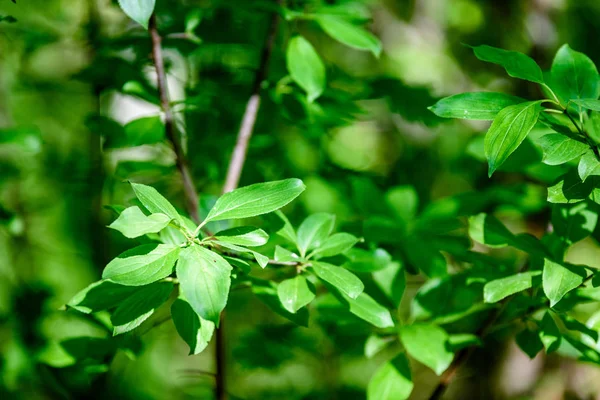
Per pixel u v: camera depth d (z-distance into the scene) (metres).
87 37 1.53
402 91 1.36
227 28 1.35
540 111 1.02
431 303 1.16
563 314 1.09
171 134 1.19
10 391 1.37
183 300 1.03
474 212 1.26
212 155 1.34
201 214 1.17
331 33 1.19
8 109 1.73
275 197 1.00
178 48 1.30
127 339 1.15
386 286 1.16
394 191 1.25
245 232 1.01
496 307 1.16
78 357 1.17
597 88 1.07
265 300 1.09
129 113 1.59
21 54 1.64
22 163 1.71
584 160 0.99
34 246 1.81
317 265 1.05
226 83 1.38
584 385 1.81
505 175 1.75
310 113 1.27
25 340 1.31
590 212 1.11
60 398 1.36
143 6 1.04
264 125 1.44
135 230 0.98
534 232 1.58
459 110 1.03
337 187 1.42
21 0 1.64
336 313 1.14
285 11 1.19
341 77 1.41
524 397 1.70
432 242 1.18
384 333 1.15
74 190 1.64
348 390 1.85
